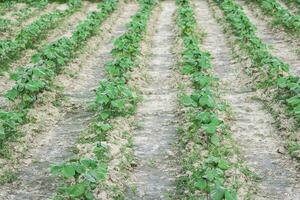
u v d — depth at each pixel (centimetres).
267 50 1566
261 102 1193
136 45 1549
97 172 711
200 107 1094
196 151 911
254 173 859
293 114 1052
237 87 1315
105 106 1091
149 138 1016
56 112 1158
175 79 1377
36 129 1051
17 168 896
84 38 1722
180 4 2538
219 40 1842
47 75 1274
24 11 2388
